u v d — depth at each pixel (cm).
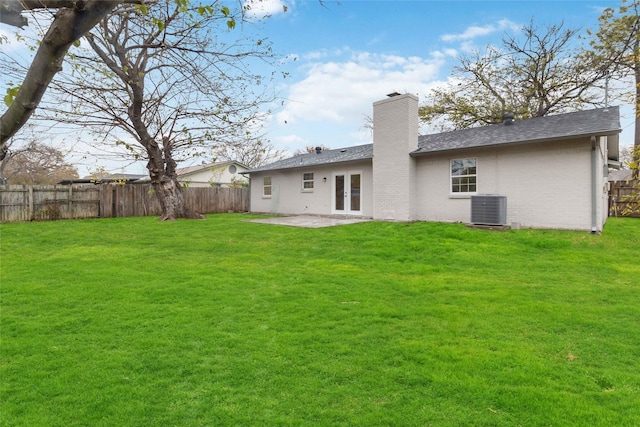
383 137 1380
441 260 742
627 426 230
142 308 452
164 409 249
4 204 1437
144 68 1070
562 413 244
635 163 945
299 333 379
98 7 112
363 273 644
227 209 2188
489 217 1069
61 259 743
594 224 975
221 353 333
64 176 3241
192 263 718
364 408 251
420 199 1338
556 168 1039
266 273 637
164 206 1500
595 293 522
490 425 233
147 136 1341
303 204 1788
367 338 367
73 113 1093
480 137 1239
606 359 323
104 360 318
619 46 1803
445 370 301
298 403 257
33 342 353
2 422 233
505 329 390
